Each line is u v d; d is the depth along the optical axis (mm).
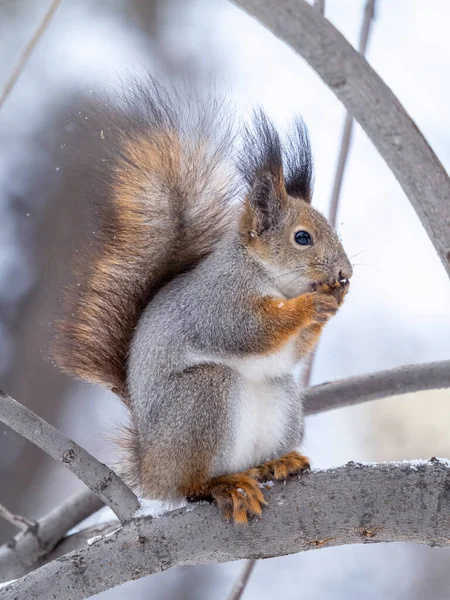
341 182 10781
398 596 17406
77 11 21062
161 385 9094
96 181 10375
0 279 17219
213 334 9633
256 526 7629
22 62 10250
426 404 18750
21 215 17672
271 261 10227
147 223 10391
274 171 10453
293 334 9633
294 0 5715
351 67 5809
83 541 10281
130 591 17734
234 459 8938
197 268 10203
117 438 9938
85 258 10336
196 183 10617
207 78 20969
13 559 10273
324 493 7617
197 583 17875
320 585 17734
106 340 9930
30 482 16703
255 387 9625
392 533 7465
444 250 5980
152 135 10562
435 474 7539
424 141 5941
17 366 16828
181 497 8750
